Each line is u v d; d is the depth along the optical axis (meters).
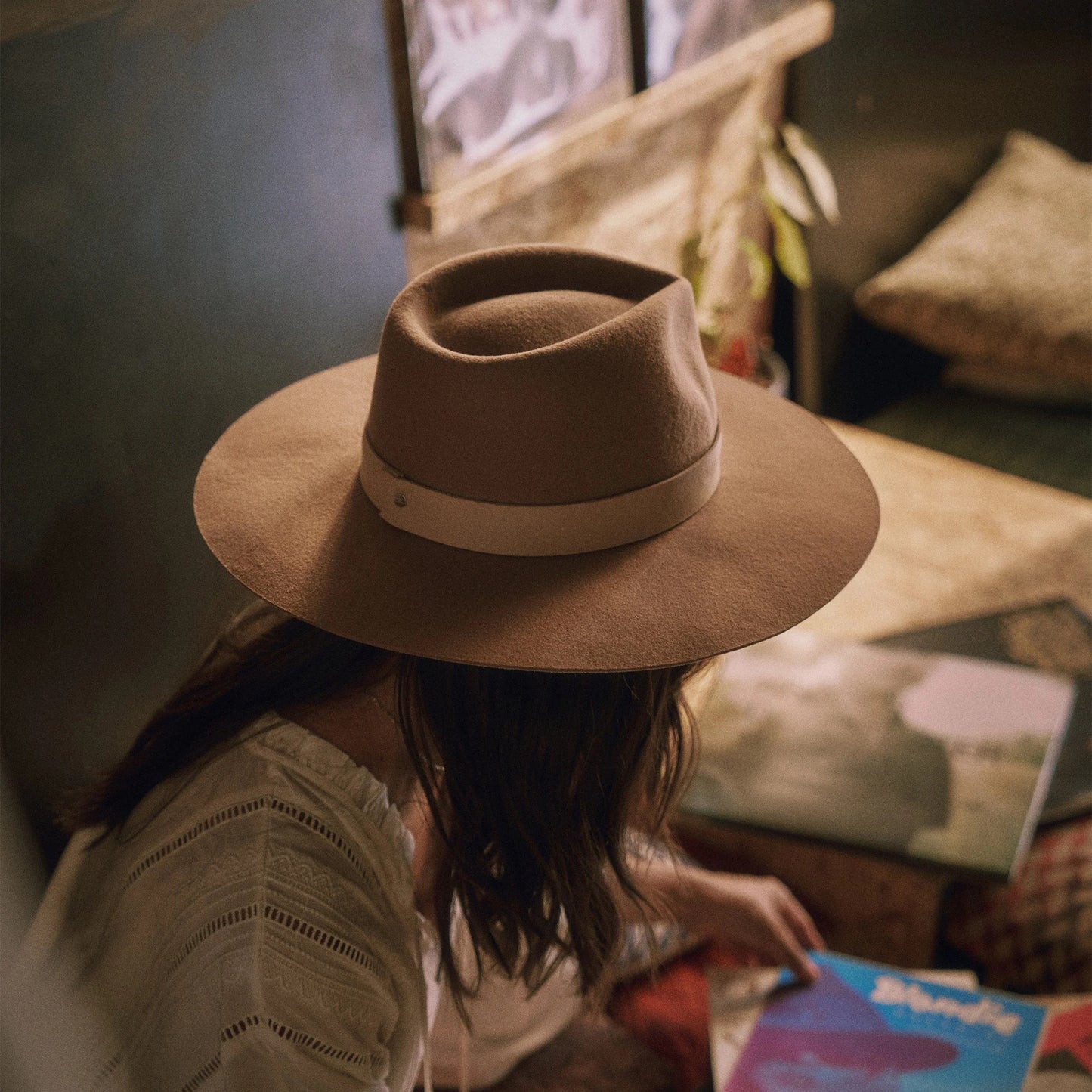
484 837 0.83
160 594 1.25
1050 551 1.76
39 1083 0.54
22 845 0.54
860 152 2.20
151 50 1.05
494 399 0.70
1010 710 1.37
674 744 0.91
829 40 2.06
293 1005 0.75
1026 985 1.24
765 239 2.29
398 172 1.39
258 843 0.79
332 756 0.82
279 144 1.22
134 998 0.79
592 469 0.71
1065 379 2.17
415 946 0.85
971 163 2.39
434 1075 1.17
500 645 0.69
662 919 1.14
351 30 1.25
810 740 1.34
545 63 1.53
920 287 2.21
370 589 0.73
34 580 1.10
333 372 0.97
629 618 0.70
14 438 1.04
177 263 1.15
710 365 1.81
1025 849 1.21
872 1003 1.09
